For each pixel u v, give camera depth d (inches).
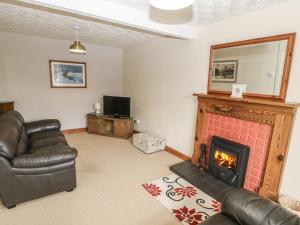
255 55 91.4
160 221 78.2
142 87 181.9
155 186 103.1
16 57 157.4
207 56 115.8
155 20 102.7
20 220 75.5
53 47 171.2
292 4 78.7
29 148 108.5
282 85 82.5
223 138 106.0
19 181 80.6
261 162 92.1
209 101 113.3
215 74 110.9
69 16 106.7
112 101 187.6
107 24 120.1
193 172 114.9
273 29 85.4
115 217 79.4
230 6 86.5
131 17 94.2
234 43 99.1
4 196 79.0
